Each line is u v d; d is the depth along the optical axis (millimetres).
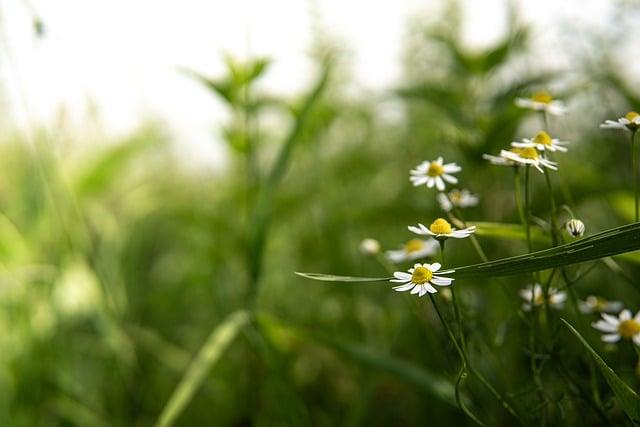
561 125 614
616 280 550
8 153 724
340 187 790
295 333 520
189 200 966
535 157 378
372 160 834
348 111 822
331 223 710
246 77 556
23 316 649
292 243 814
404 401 628
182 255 926
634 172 367
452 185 620
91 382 709
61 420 663
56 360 679
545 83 545
